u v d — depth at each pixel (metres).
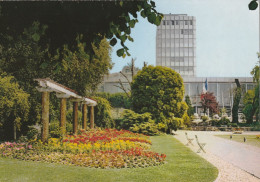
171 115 22.00
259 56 38.75
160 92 21.88
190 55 89.94
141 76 22.56
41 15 2.88
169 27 90.88
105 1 2.82
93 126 19.73
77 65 16.31
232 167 8.45
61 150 9.77
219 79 76.88
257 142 17.59
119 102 54.53
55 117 17.22
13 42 3.43
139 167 7.95
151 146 13.59
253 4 2.54
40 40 3.24
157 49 90.88
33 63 14.50
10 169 7.25
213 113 49.78
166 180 6.55
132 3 2.94
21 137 14.24
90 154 9.28
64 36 3.14
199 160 9.55
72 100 15.22
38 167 7.54
